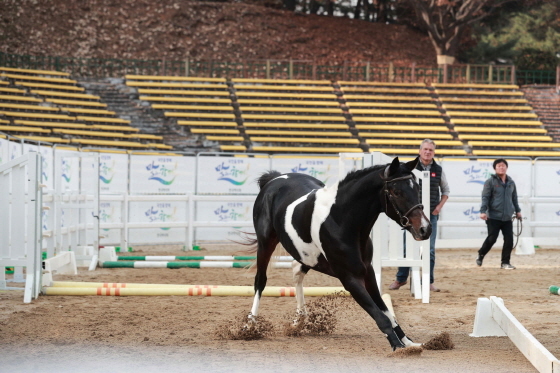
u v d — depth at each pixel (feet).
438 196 32.83
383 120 93.40
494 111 100.07
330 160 61.31
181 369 17.10
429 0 125.80
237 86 99.71
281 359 18.34
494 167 43.04
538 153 86.07
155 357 18.53
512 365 17.53
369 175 19.40
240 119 91.35
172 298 30.50
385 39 140.05
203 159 60.08
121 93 94.84
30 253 29.19
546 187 61.05
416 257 30.35
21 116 78.33
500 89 106.52
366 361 18.02
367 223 19.61
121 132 84.23
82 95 89.86
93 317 25.11
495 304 21.47
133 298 30.32
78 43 119.65
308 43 132.98
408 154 75.51
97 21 125.90
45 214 45.55
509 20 143.84
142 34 125.80
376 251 29.86
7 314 25.57
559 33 137.80
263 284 23.08
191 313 26.32
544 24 138.92
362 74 118.42
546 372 15.44
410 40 141.69
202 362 17.92
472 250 58.65
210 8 136.05
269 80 102.78
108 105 90.43
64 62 114.01
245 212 59.11
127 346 20.06
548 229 59.41
